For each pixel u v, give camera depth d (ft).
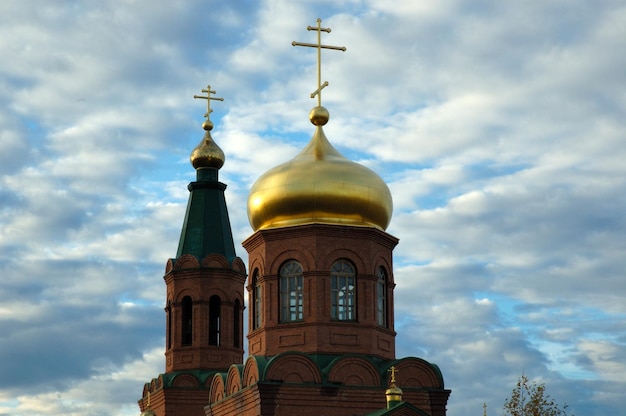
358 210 212.43
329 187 211.00
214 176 292.40
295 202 211.41
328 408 200.13
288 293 210.59
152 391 277.85
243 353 281.95
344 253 210.38
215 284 280.51
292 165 214.90
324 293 207.21
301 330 206.69
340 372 202.18
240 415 205.36
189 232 286.25
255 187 217.56
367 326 208.03
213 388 220.64
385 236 214.90
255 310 216.13
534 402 231.30
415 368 208.74
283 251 211.41
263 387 197.77
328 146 220.64
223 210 289.74
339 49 228.22
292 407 198.80
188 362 276.62
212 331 280.51
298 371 200.54
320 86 225.15
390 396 192.65
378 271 213.87
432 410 207.41
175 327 279.69
